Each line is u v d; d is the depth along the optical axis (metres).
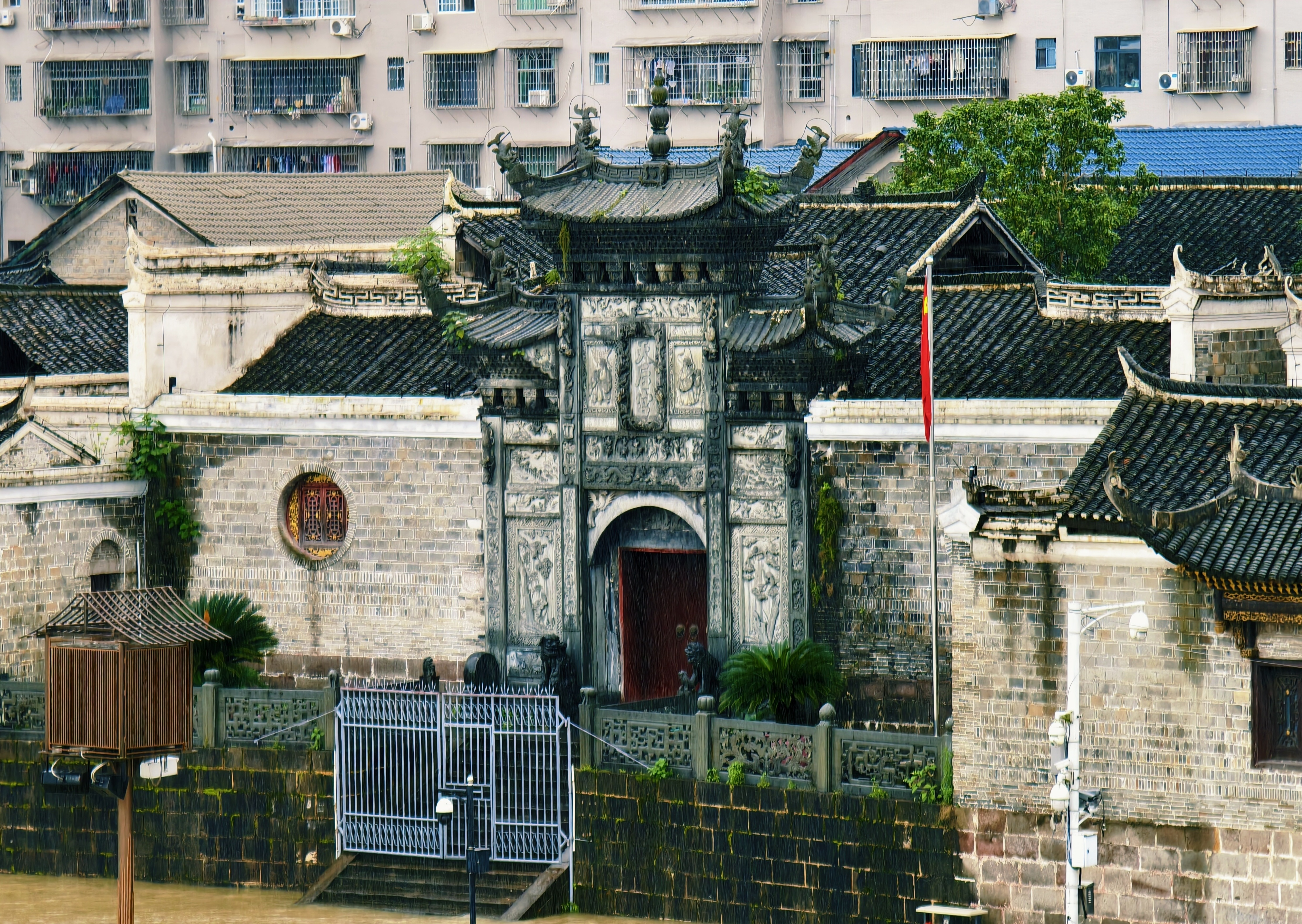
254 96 122.06
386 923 50.88
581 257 56.88
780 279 66.44
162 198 89.75
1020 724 46.44
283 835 54.78
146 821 56.00
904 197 69.50
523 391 58.22
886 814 47.91
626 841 51.12
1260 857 43.88
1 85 124.81
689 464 56.62
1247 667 43.94
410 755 53.25
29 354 70.00
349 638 61.19
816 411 55.53
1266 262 55.41
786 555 55.88
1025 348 57.38
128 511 62.56
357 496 60.94
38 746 56.81
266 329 64.44
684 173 56.53
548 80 117.56
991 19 110.88
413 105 120.00
